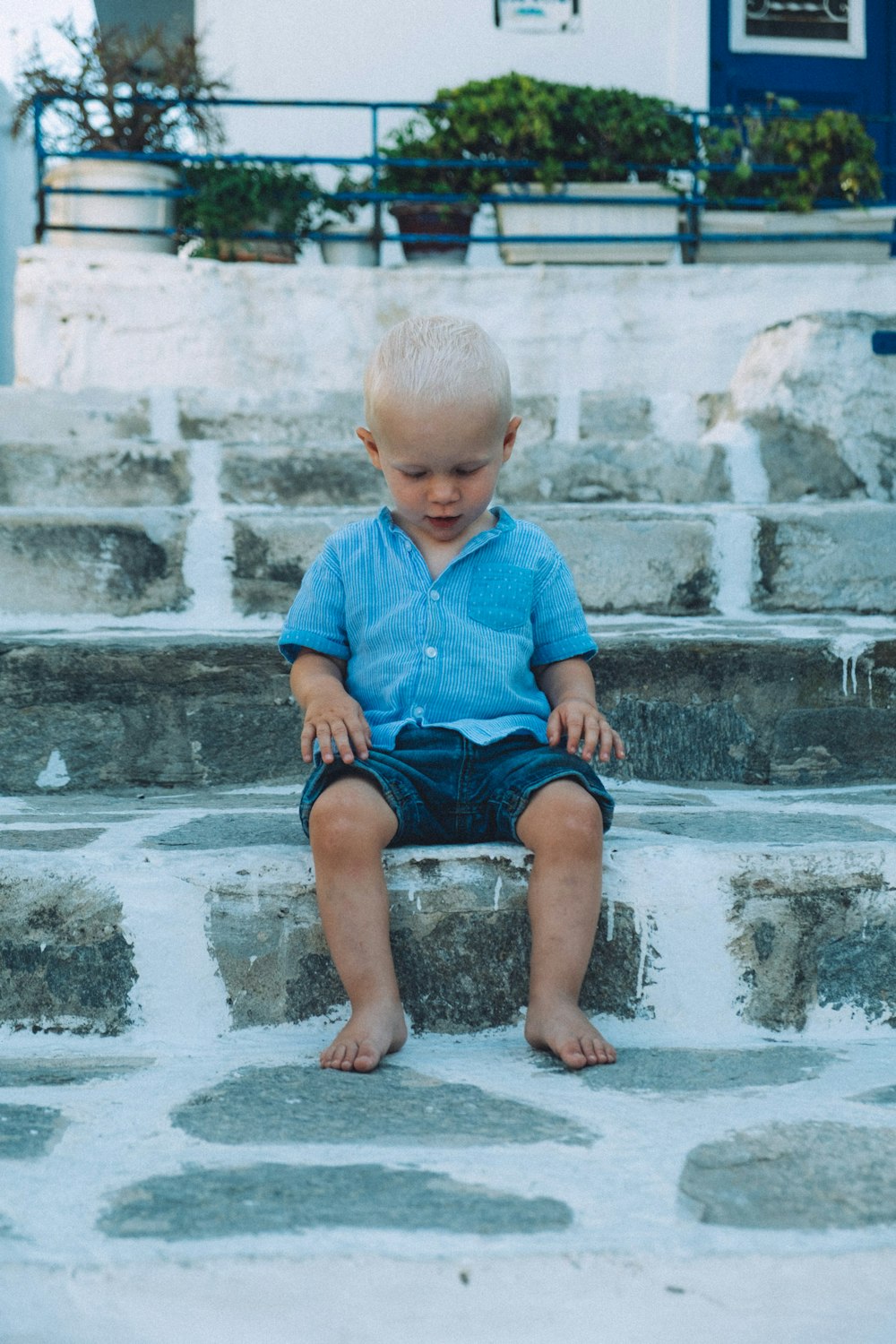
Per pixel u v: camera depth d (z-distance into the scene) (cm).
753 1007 182
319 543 324
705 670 265
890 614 335
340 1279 109
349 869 172
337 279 513
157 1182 124
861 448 387
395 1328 109
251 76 607
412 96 613
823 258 562
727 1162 129
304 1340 109
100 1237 112
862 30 679
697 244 555
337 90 611
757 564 331
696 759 266
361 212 579
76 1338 108
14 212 1002
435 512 189
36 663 253
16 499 365
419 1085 154
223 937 178
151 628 305
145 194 512
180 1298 108
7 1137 136
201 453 372
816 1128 138
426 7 612
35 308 497
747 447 389
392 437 184
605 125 531
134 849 183
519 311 523
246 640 263
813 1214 118
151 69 577
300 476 373
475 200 531
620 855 183
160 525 320
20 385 498
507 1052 170
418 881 179
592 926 174
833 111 557
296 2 607
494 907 179
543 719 201
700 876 182
